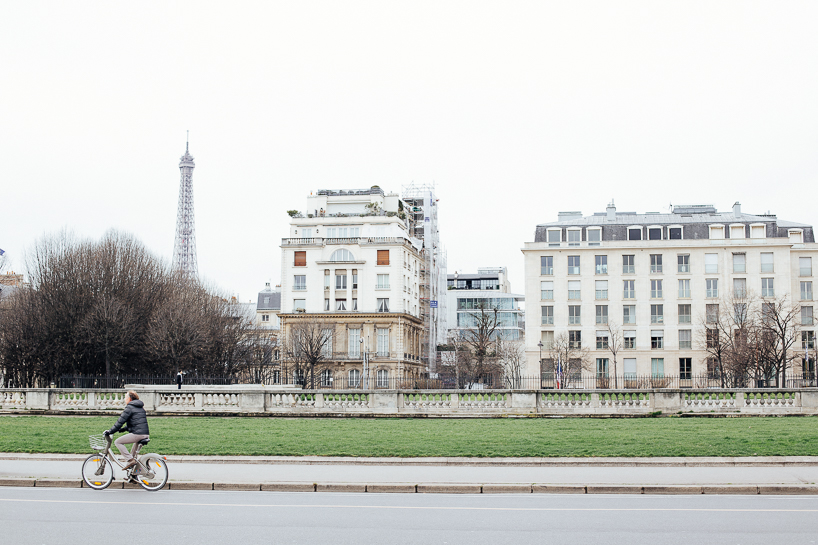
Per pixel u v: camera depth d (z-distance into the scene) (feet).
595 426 107.45
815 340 308.40
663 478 67.62
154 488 64.75
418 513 54.19
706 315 305.53
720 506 57.16
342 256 352.28
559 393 129.80
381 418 125.39
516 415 125.18
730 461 75.82
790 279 307.17
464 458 78.89
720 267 310.24
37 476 68.54
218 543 44.73
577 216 356.79
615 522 51.01
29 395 139.74
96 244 259.80
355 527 49.29
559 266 318.45
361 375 338.75
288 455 81.41
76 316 235.40
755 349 258.78
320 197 376.68
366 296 347.97
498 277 604.49
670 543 44.83
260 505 57.31
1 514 53.31
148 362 250.78
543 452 81.41
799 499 60.54
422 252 404.16
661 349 308.60
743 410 123.44
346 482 65.82
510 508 56.29
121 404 137.69
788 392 125.49
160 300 262.47
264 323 503.61
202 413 131.75
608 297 314.55
